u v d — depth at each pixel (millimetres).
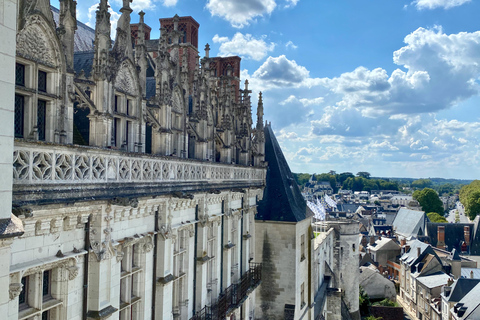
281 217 44750
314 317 55406
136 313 20750
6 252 10359
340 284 86688
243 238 38969
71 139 16031
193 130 28516
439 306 99688
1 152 10211
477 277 114750
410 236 172125
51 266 14781
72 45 16188
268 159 49719
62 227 14945
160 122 23016
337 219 91938
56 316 15250
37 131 14523
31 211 12312
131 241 19156
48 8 14734
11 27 10445
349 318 78250
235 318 36156
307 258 51469
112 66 17938
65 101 15703
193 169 25578
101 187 16141
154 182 20516
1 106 10156
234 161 36562
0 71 10109
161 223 21984
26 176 12617
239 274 37906
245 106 41719
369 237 188750
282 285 44469
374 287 118000
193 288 27531
